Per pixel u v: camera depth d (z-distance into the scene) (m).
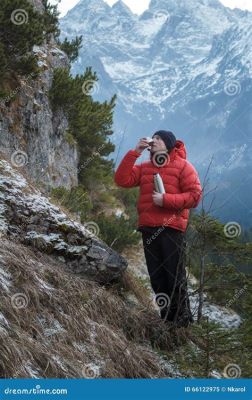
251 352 5.40
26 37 10.19
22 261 5.31
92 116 14.63
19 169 7.63
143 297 6.69
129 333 5.64
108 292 5.98
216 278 6.00
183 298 5.91
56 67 13.53
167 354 5.46
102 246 6.27
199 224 5.91
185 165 6.00
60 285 5.46
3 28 9.94
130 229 12.00
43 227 6.10
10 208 6.07
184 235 5.99
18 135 10.43
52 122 12.54
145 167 6.14
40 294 5.03
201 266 6.03
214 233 5.87
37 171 11.09
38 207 6.20
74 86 12.81
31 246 5.93
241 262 5.90
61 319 4.95
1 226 5.86
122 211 14.81
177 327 5.88
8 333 4.25
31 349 4.29
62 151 12.97
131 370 4.98
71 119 13.95
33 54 11.80
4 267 5.04
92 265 6.13
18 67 10.61
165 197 5.76
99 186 15.20
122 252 11.51
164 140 6.02
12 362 4.02
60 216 6.27
